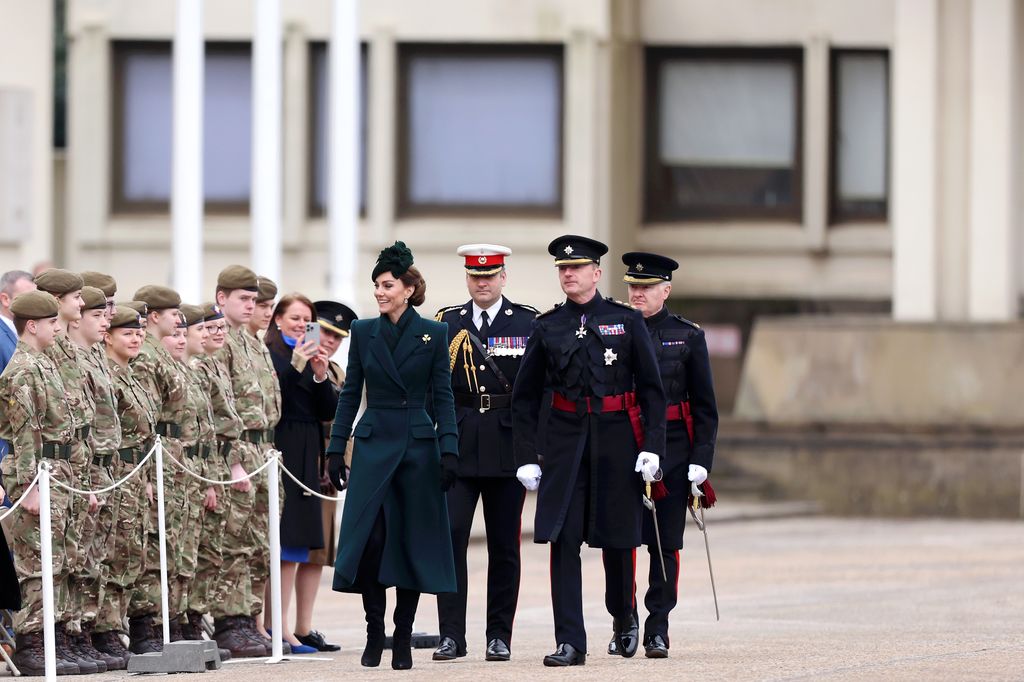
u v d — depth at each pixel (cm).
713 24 11762
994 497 9888
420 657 4353
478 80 10838
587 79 10681
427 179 10856
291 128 10669
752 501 10188
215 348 4472
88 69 10744
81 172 10756
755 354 10562
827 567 7194
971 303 10325
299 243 10675
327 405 4678
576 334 4084
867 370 10288
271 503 4328
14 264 9294
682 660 4050
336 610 5941
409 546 3878
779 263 11806
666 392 4294
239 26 10762
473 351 4259
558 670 3800
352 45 7819
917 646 4338
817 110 11656
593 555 8112
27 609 3925
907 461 10025
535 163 10812
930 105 10350
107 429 4109
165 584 4034
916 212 10369
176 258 7281
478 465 4203
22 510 3916
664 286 4359
